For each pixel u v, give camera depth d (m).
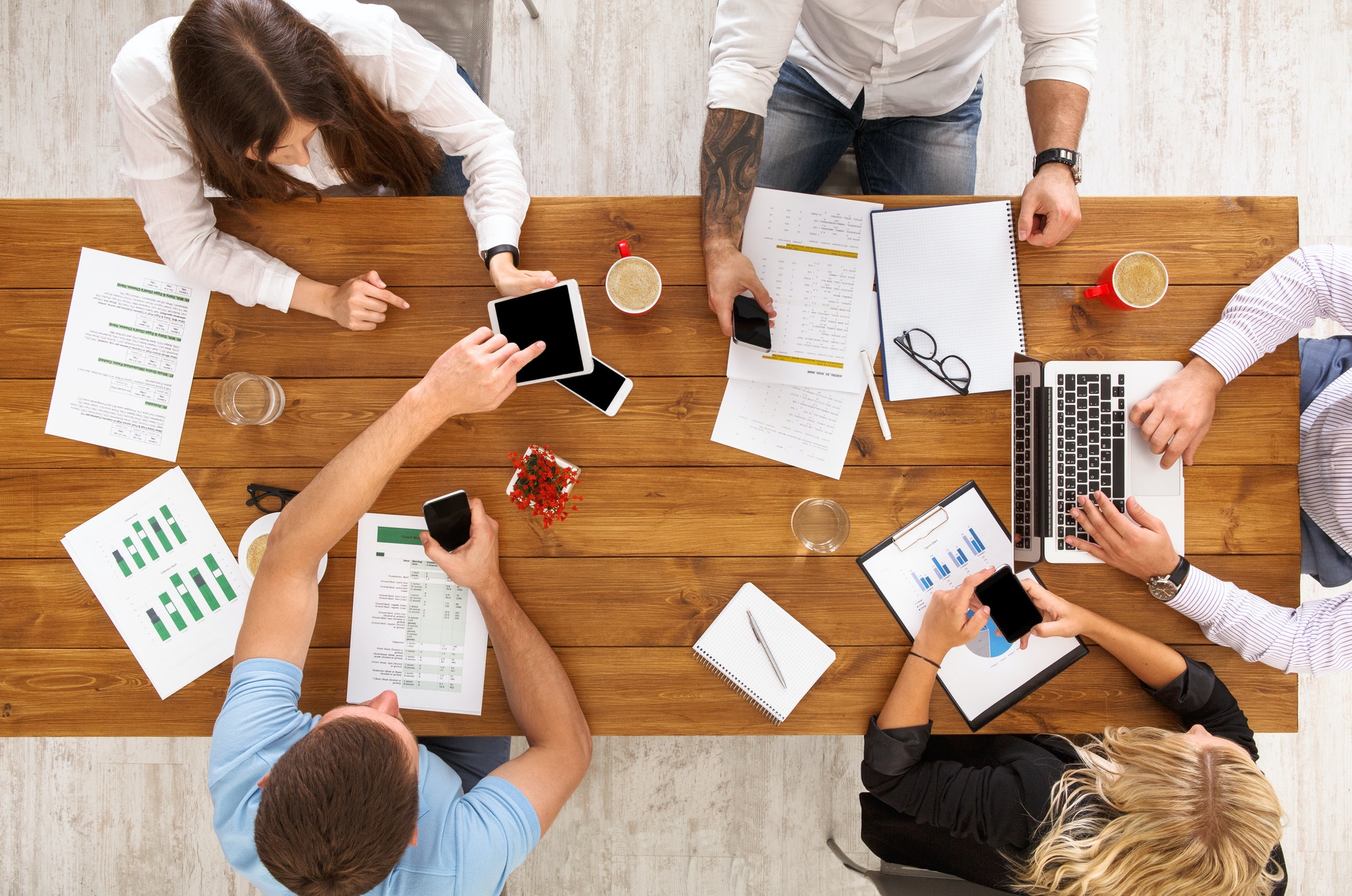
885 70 1.61
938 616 1.29
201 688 1.36
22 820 2.10
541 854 2.09
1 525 1.38
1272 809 1.13
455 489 1.38
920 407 1.38
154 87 1.19
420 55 1.30
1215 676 1.31
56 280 1.38
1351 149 2.20
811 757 2.08
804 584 1.37
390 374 1.38
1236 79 2.21
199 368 1.38
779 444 1.38
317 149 1.42
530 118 2.23
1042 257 1.38
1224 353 1.32
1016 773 1.28
